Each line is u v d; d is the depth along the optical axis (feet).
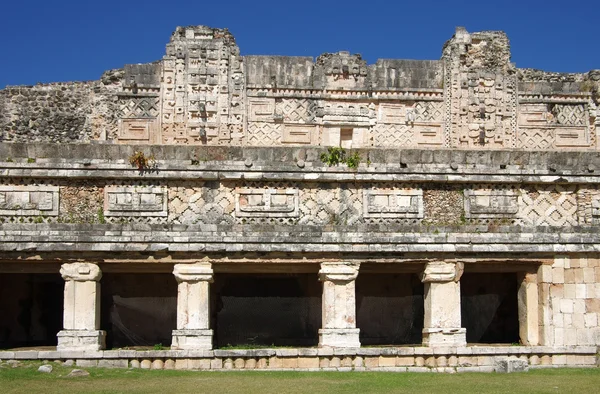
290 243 62.44
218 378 53.42
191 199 63.62
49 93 98.99
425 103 98.37
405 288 74.38
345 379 54.08
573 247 65.00
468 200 65.41
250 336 71.61
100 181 63.16
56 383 50.19
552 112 100.32
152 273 71.41
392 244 63.26
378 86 97.60
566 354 63.82
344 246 62.80
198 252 61.98
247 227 62.75
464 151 65.57
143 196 63.26
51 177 62.54
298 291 72.28
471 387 50.37
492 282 75.05
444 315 63.36
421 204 64.85
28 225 61.31
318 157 64.69
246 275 72.13
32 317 73.10
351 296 62.75
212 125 95.76
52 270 62.85
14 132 97.50
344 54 98.17
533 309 65.41
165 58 96.22
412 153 65.21
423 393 47.55
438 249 63.41
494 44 101.24
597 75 100.83
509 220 65.62
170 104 95.76
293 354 60.70
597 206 66.44
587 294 64.95
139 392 46.75
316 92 97.09
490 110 98.89
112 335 71.15
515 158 65.98
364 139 96.94
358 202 64.69
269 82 96.73
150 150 63.67
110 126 95.30
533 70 104.22
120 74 96.22
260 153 64.34
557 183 66.18
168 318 71.92
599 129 99.96
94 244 61.21
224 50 96.84
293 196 64.23
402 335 73.87
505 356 62.80
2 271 62.39
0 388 47.98
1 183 62.54
